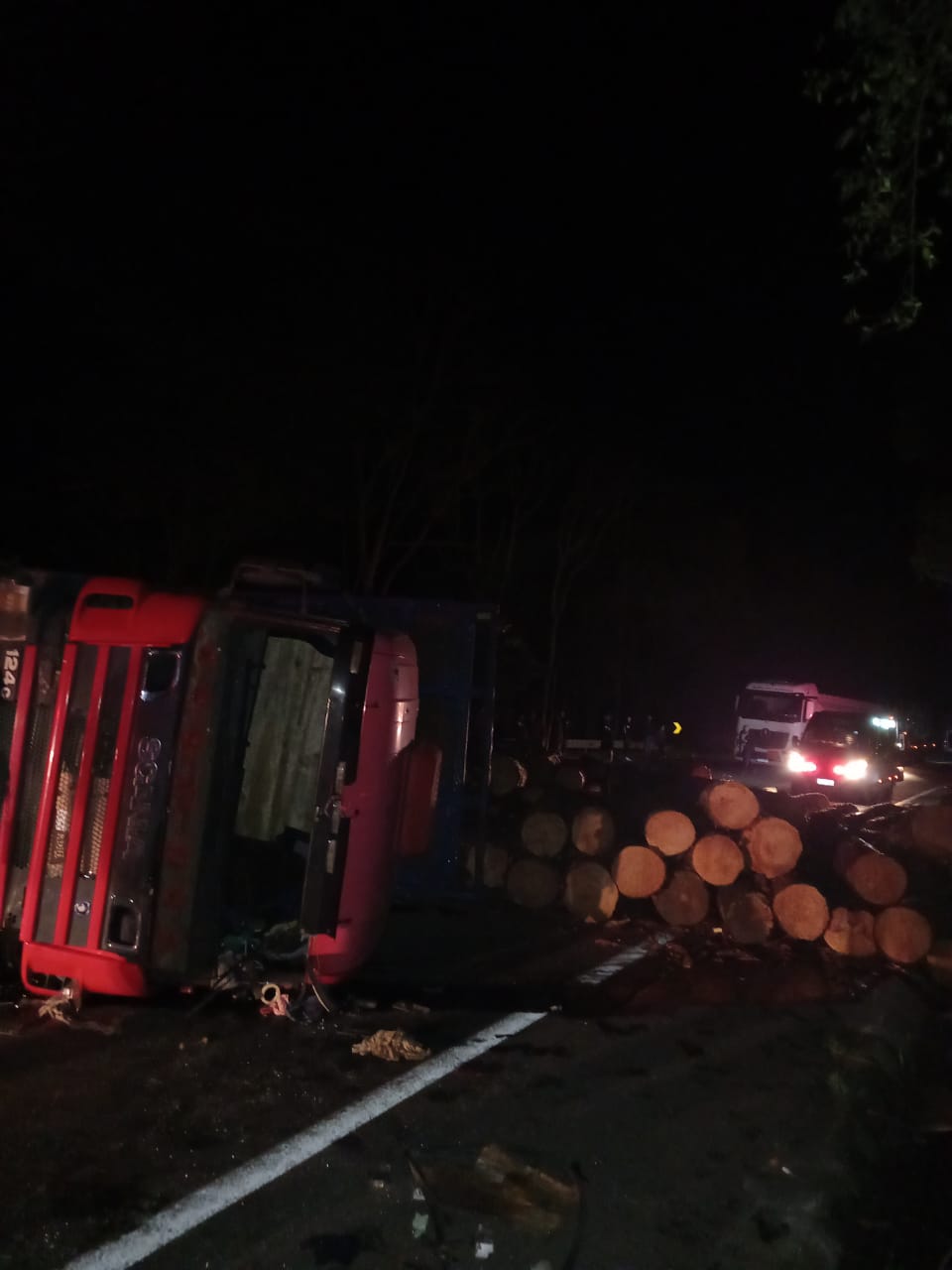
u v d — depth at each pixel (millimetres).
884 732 26375
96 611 6484
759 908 9383
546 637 36625
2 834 6609
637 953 9039
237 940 6680
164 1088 5512
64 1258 3963
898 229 5371
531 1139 5172
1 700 6648
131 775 6270
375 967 8094
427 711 10516
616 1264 4141
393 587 28859
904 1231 4559
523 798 11180
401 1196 4543
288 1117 5262
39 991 6562
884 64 5129
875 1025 7227
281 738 8164
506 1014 7129
